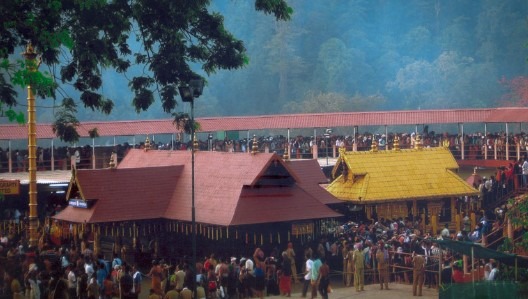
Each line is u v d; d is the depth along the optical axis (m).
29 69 29.70
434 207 54.84
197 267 39.19
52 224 48.25
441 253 39.50
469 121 74.31
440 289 35.50
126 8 37.31
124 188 46.69
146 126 74.50
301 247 45.06
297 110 115.00
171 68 38.41
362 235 46.53
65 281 35.03
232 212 43.62
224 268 38.69
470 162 71.19
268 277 40.34
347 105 111.12
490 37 124.75
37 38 30.94
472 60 120.75
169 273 41.47
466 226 52.50
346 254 42.69
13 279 36.16
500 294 34.41
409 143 76.19
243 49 40.41
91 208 45.88
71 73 36.12
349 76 121.81
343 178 54.88
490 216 54.56
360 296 39.41
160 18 37.69
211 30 39.53
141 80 39.19
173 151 50.81
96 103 36.59
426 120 75.31
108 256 47.12
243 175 45.16
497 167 68.00
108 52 37.16
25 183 56.53
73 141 37.41
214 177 46.56
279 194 45.06
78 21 35.69
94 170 46.41
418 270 39.19
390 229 49.00
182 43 39.03
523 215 42.81
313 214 45.03
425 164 55.69
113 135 73.06
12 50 31.39
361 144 76.38
